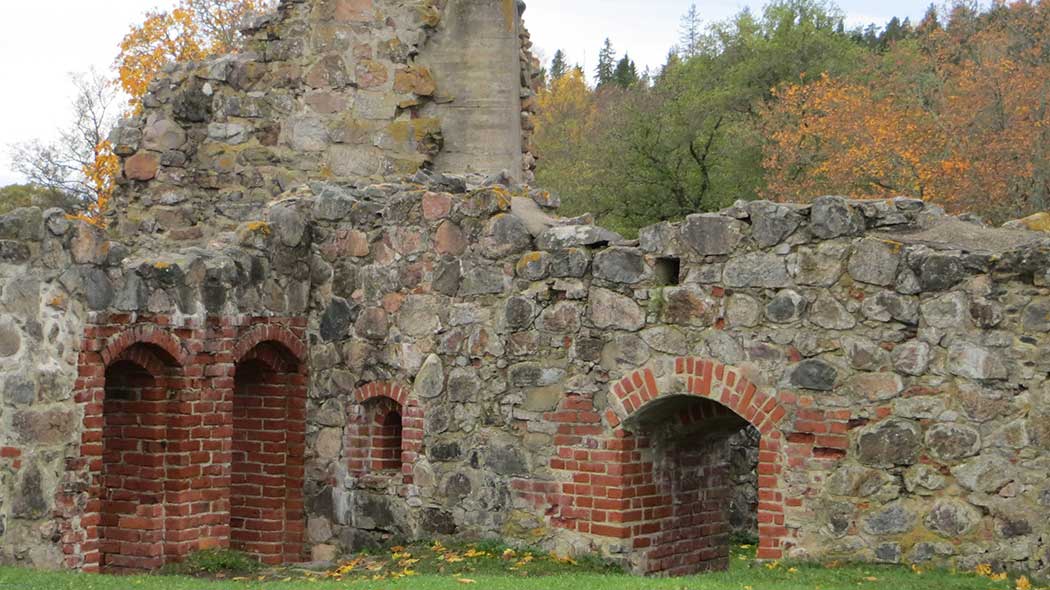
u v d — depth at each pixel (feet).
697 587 27.81
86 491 33.53
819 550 31.48
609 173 123.03
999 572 29.19
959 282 29.99
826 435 31.50
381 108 48.32
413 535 38.60
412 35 48.60
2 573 29.32
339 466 40.29
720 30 145.07
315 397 40.70
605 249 35.29
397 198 39.32
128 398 36.50
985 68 100.01
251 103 48.39
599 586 28.04
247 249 38.75
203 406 36.73
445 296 38.27
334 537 40.29
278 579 34.27
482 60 48.78
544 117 151.64
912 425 30.48
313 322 40.86
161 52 109.70
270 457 40.86
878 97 111.96
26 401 32.04
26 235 32.04
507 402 36.96
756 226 32.73
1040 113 96.84
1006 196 93.81
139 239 48.49
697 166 123.13
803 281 32.01
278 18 48.60
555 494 36.01
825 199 31.78
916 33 143.02
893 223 31.65
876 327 31.01
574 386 35.68
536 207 39.81
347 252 40.37
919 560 30.19
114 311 34.27
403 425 38.96
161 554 36.11
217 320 37.22
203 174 48.44
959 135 98.53
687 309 33.76
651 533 35.76
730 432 38.09
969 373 29.84
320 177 48.06
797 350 32.01
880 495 30.81
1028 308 29.27
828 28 145.18
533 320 36.52
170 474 36.24
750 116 126.72
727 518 39.01
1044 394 28.99
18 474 31.83
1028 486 29.07
